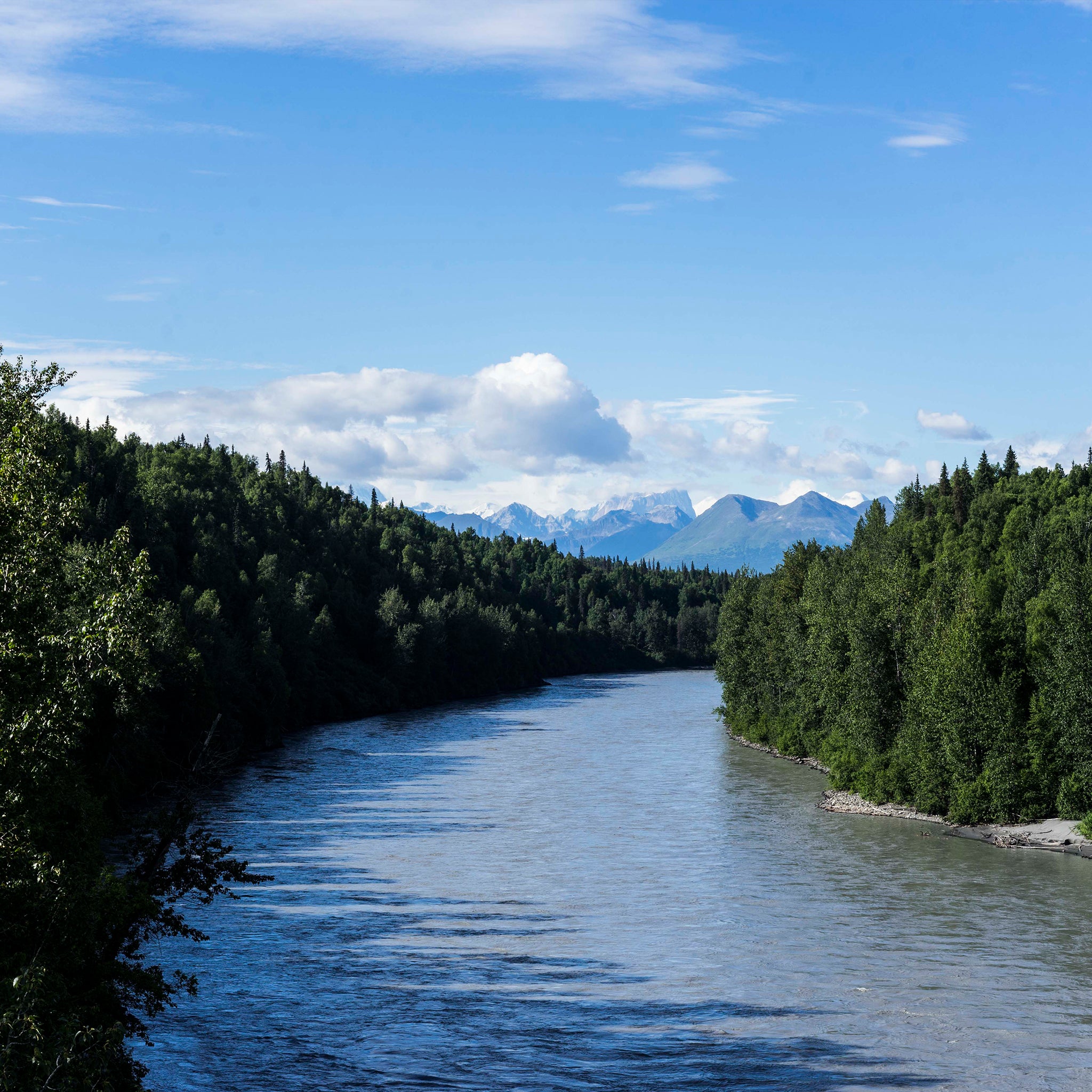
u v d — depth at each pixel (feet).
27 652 72.33
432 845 209.77
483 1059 103.60
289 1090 96.43
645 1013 116.88
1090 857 198.49
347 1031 111.75
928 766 244.63
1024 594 295.48
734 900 167.02
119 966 83.20
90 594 78.43
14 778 75.05
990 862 195.00
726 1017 115.24
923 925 151.74
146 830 99.91
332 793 274.77
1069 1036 108.68
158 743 274.77
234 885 177.68
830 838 218.59
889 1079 98.02
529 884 178.19
